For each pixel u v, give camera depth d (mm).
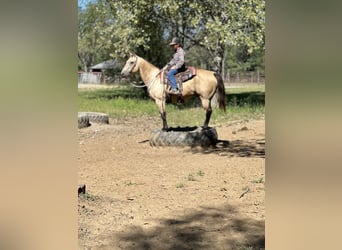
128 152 8758
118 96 22188
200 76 9750
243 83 39094
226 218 4492
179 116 14906
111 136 10766
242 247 3650
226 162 7621
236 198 5301
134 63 10008
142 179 6449
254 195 5410
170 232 4062
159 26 17938
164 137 9219
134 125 12828
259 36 13039
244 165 7312
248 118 13930
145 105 17906
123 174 6801
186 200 5234
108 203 4973
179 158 8141
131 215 4559
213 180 6340
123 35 15312
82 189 5137
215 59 15492
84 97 21719
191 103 18266
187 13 14539
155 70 10000
